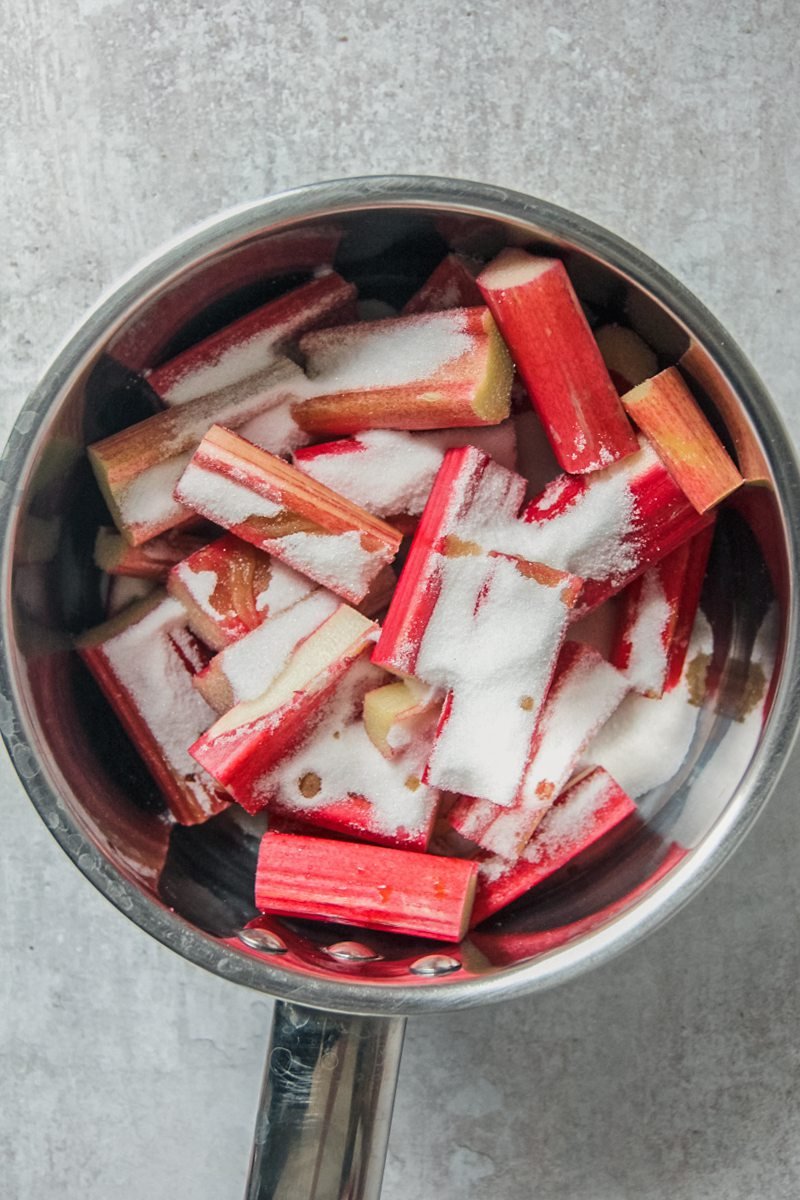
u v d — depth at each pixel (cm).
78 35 48
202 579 43
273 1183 39
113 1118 50
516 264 40
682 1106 50
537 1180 50
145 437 42
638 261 38
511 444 43
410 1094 50
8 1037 50
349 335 42
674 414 41
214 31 48
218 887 44
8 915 50
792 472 38
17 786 50
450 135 48
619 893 42
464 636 42
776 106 48
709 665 44
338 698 43
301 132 48
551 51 48
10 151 48
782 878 49
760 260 48
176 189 48
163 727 44
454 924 41
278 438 43
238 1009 50
